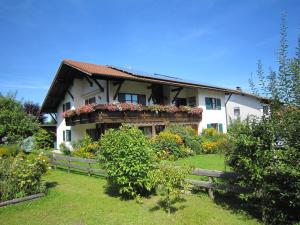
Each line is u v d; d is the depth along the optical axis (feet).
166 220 18.88
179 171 20.38
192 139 60.18
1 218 20.65
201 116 77.61
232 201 22.20
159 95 73.26
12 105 60.59
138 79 57.26
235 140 18.15
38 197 26.04
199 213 19.77
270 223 17.28
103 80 60.85
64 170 43.62
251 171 16.99
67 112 67.77
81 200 24.76
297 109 16.55
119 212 20.99
